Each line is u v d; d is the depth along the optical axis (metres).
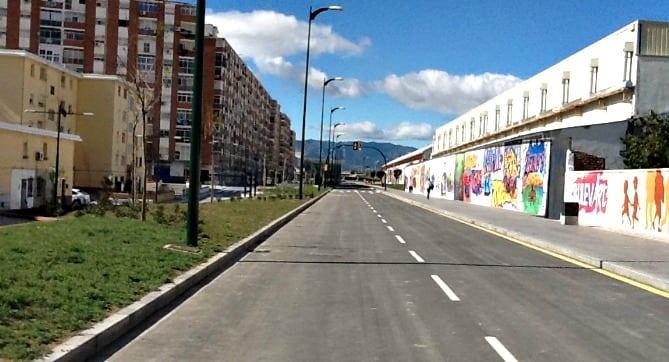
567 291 11.03
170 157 87.69
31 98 56.16
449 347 7.11
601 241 19.34
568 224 27.03
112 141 67.00
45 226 15.70
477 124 67.38
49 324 6.71
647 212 21.11
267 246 17.67
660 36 32.84
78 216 22.12
